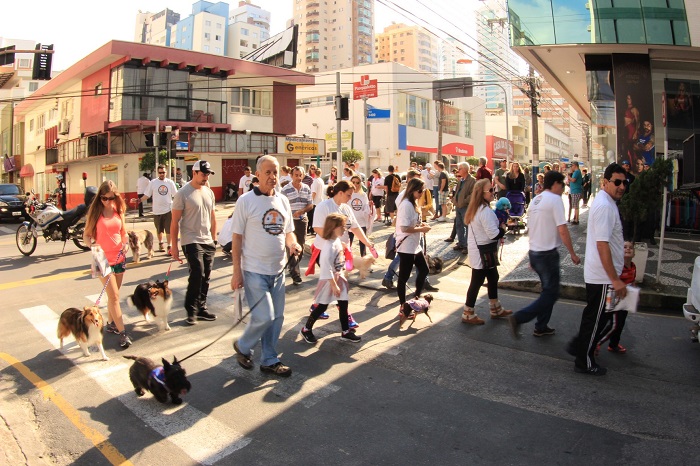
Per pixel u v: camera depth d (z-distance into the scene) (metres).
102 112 27.84
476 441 3.59
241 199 4.67
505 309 6.81
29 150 43.84
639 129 14.05
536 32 13.84
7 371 5.03
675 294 7.00
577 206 14.06
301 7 108.31
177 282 8.62
